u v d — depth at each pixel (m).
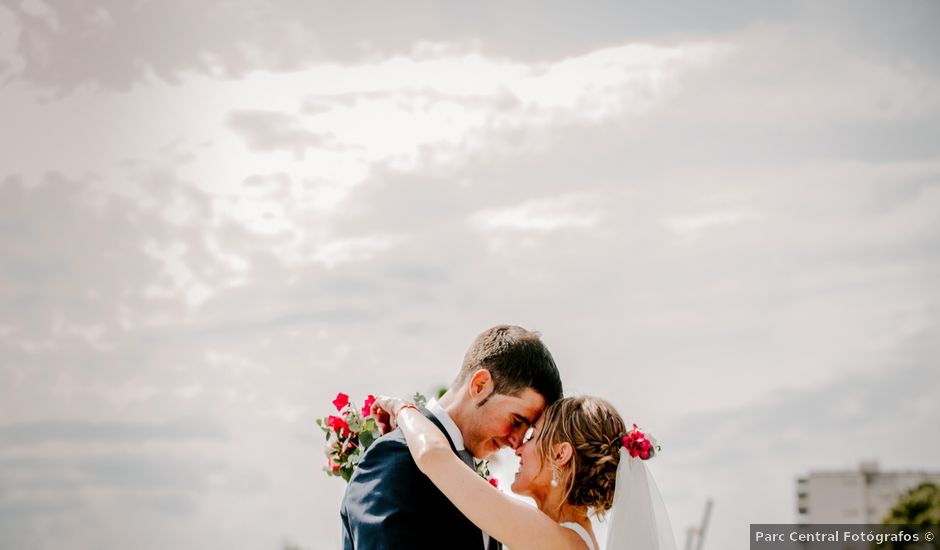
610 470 2.67
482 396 2.60
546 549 2.48
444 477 2.42
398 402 2.64
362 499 2.45
